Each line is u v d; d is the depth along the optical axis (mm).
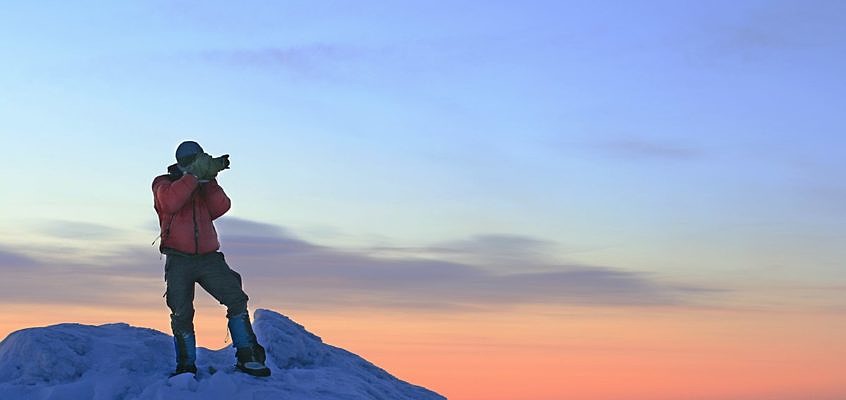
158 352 9406
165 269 8922
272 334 10062
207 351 9859
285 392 8688
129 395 8547
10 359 8898
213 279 8922
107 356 9039
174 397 8320
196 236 8812
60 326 9680
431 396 10664
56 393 8445
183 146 8852
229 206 9031
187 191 8594
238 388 8539
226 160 8859
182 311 8852
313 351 10312
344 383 9539
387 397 9961
